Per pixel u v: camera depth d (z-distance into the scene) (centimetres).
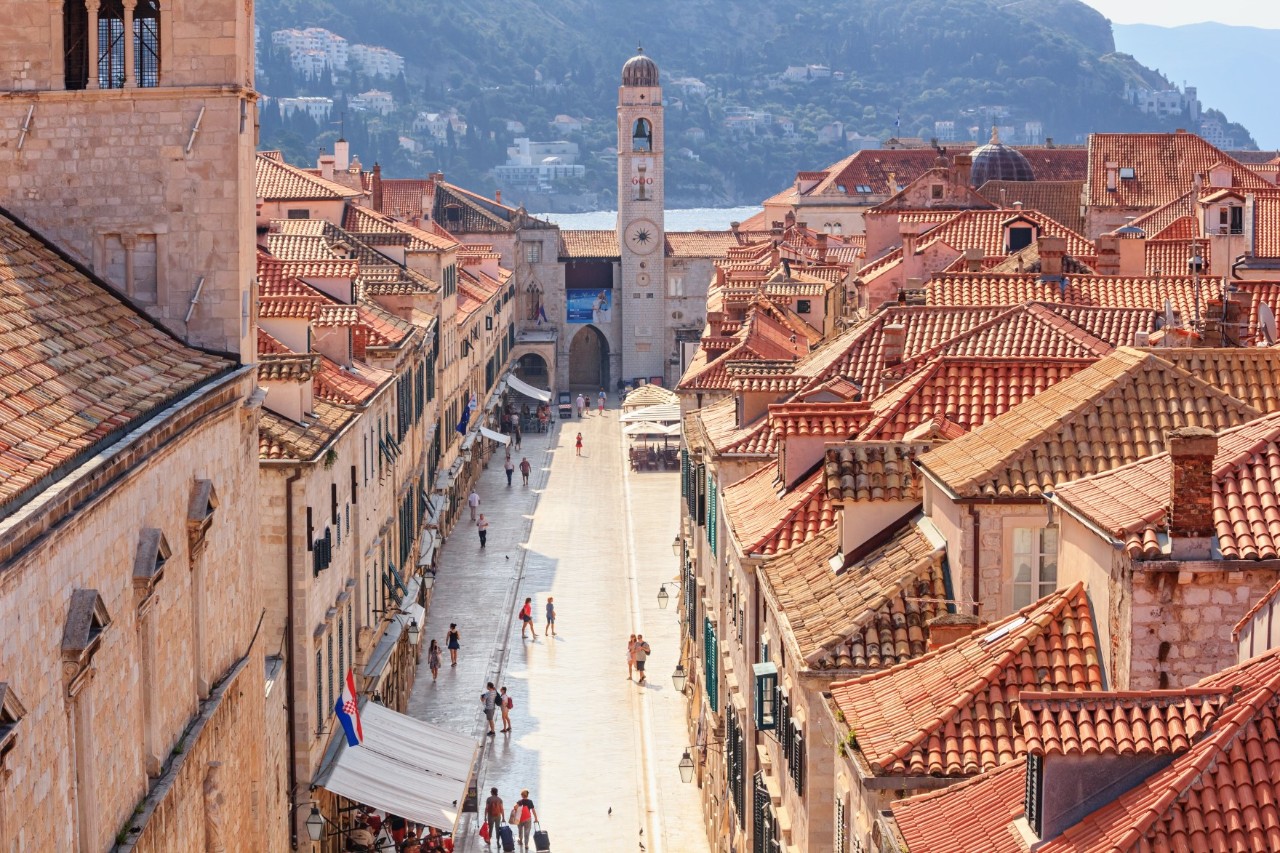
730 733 6300
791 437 5831
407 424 10119
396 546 9394
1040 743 2830
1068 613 3675
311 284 9456
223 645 4831
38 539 2928
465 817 7719
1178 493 3334
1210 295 8362
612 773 8225
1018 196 16838
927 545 4628
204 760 4466
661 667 10044
